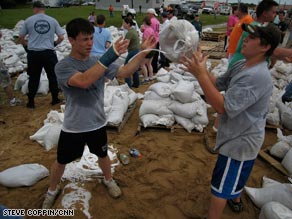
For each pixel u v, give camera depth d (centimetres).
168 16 976
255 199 292
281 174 348
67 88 234
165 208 290
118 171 347
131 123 485
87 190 307
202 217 279
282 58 327
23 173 318
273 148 383
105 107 444
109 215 277
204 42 1465
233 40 430
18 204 289
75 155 264
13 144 410
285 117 463
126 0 4059
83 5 4694
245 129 206
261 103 200
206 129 464
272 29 188
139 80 752
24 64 809
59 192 299
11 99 558
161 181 331
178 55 238
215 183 227
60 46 907
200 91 560
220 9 3522
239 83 191
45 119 482
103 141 271
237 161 214
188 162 371
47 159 371
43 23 505
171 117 457
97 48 562
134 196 305
